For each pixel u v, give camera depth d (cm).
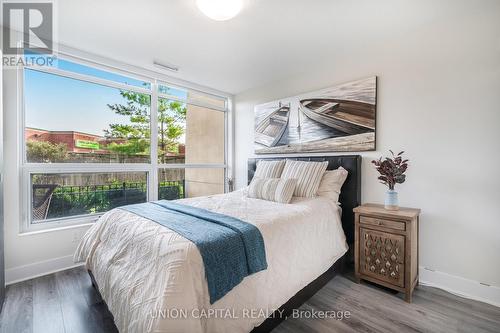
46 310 172
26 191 231
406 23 206
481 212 186
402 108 225
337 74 272
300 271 169
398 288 187
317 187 249
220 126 412
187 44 242
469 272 190
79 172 264
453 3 179
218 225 152
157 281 113
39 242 228
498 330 150
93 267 175
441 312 169
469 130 190
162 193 337
